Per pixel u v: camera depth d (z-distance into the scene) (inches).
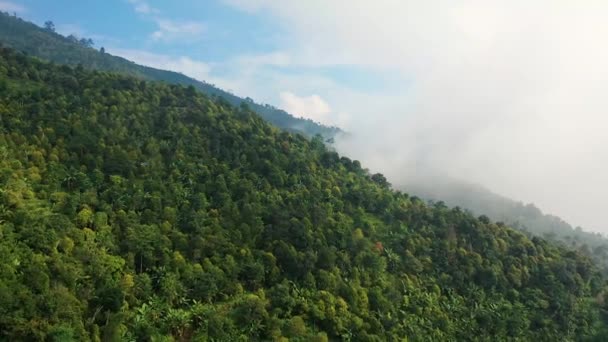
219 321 2987.2
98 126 4453.7
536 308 4298.7
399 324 3622.0
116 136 4456.2
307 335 3211.1
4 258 2539.4
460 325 3909.9
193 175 4296.3
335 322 3356.3
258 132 5570.9
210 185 4232.3
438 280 4232.3
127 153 4256.9
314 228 4074.8
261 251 3656.5
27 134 4050.2
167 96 5836.6
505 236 5019.7
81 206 3393.2
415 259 4261.8
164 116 5172.2
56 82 5280.5
